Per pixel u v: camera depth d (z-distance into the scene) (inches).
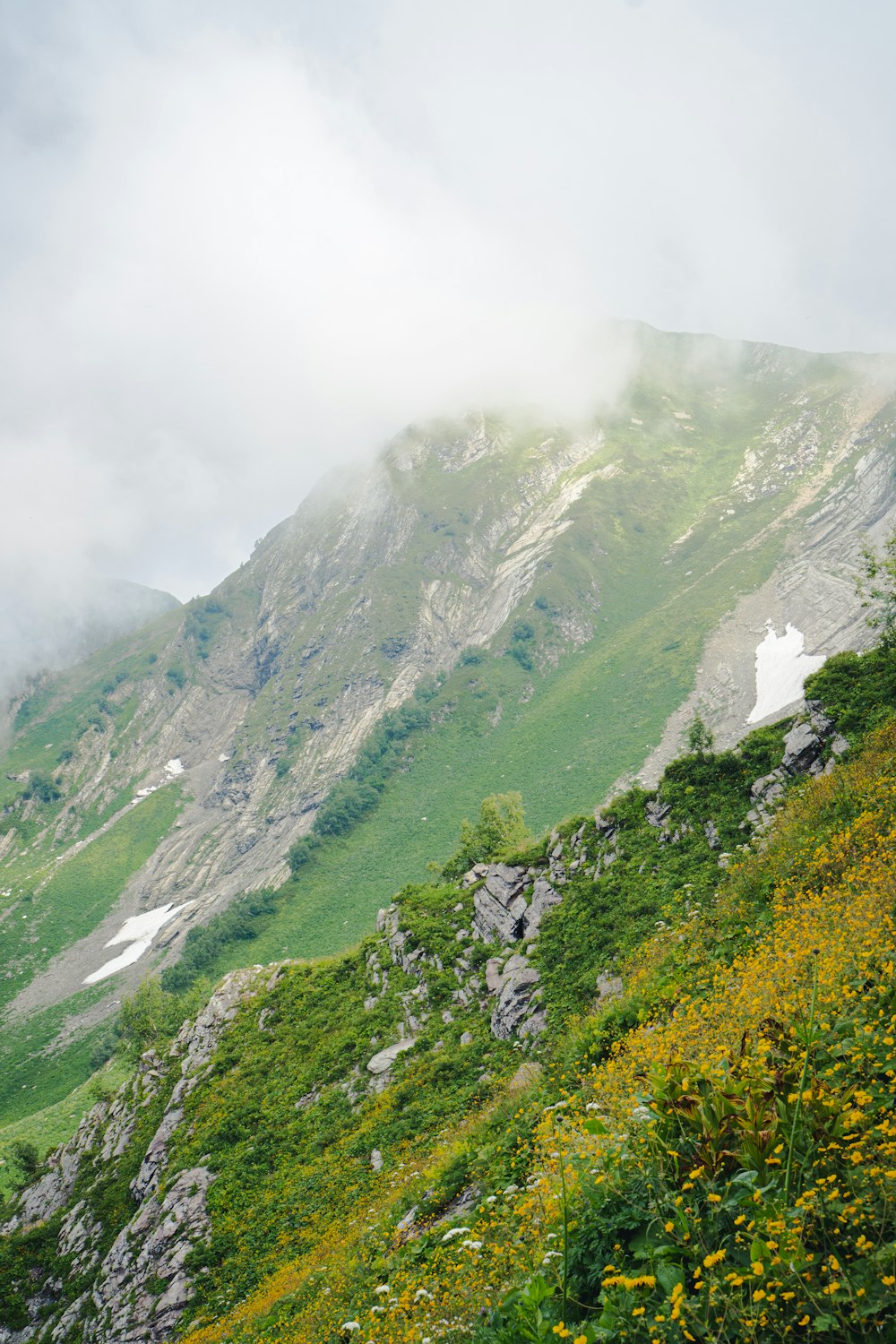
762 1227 185.9
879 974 300.5
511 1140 577.0
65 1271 1587.1
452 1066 1279.5
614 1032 611.2
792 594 7805.1
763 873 701.3
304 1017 1791.3
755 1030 290.2
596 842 1321.4
